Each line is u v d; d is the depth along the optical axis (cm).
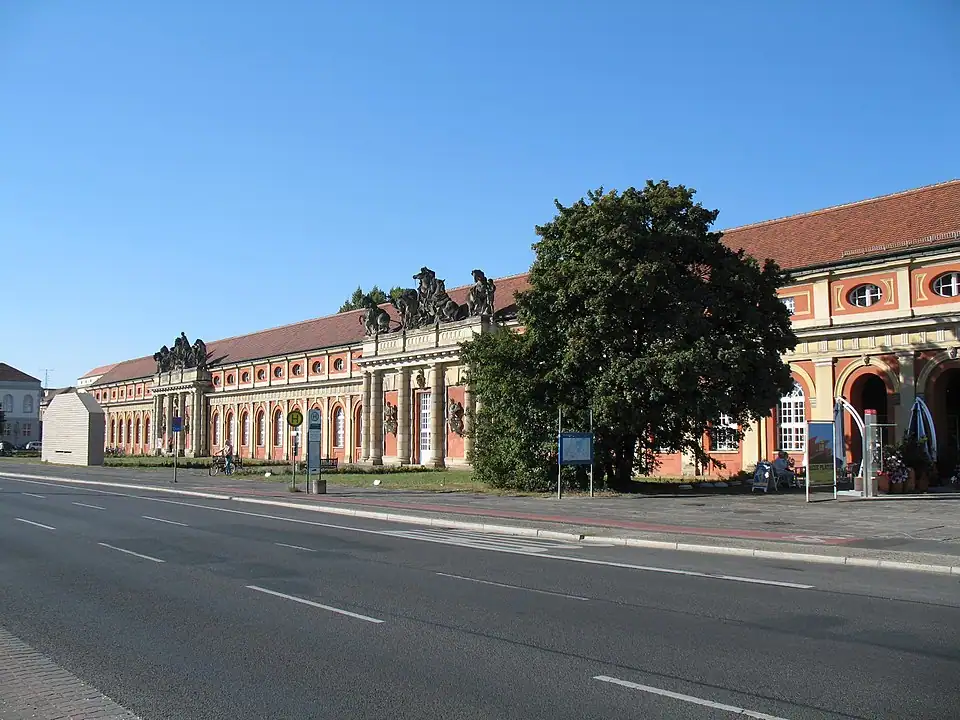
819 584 1214
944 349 3359
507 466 3341
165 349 10244
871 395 3875
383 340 6116
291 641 855
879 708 631
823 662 765
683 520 2145
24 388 14912
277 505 2920
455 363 5322
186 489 3634
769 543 1644
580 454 2953
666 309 3000
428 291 5731
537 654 799
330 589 1162
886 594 1127
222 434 8969
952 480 3156
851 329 3619
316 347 7362
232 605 1046
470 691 680
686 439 3231
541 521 2152
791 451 3866
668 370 2800
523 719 612
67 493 3466
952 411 3688
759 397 3042
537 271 3262
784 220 4325
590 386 3042
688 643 841
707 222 3203
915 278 3459
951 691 673
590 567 1391
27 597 1102
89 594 1123
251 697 667
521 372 3198
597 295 2978
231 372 8875
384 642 849
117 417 11694
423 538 1847
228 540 1777
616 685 695
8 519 2234
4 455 9544
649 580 1250
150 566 1383
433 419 5475
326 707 641
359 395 6806
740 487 3369
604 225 3038
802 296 3847
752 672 732
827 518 2144
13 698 658
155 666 760
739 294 3114
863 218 3900
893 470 2889
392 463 5922
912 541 1669
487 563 1437
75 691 678
